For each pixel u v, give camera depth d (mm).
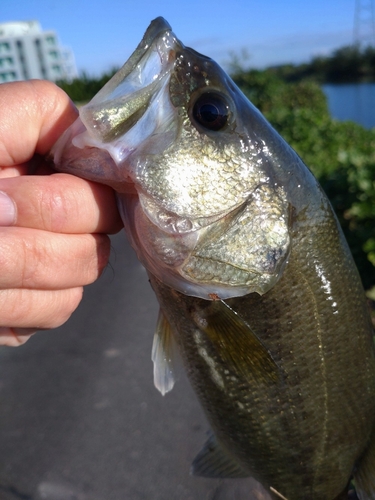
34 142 134
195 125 138
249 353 152
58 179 124
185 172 136
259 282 146
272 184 147
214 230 141
